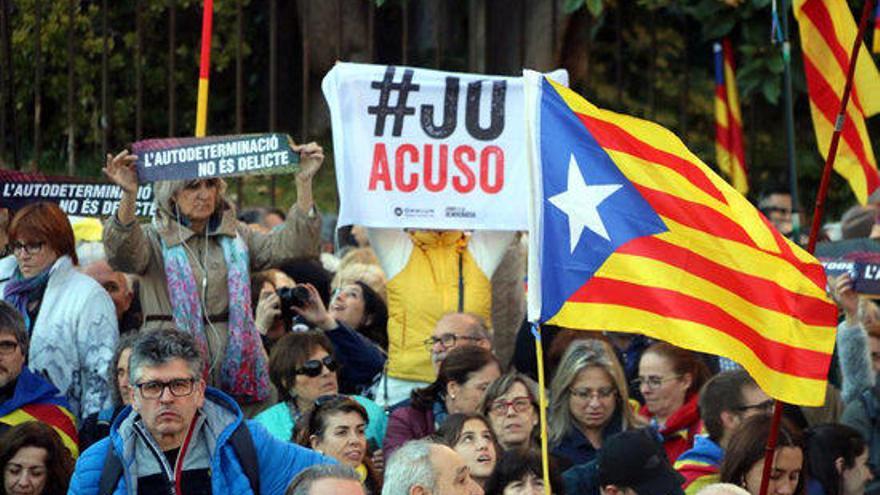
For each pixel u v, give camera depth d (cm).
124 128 1941
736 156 1650
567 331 1245
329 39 1967
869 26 1845
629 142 936
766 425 1024
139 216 1228
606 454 1005
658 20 2061
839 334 1234
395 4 1942
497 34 1861
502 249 1290
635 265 920
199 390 893
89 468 896
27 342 1103
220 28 1991
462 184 1239
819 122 1275
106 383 1162
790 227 1584
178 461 893
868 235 1511
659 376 1165
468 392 1134
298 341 1125
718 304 918
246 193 1878
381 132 1241
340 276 1355
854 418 1199
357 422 1045
